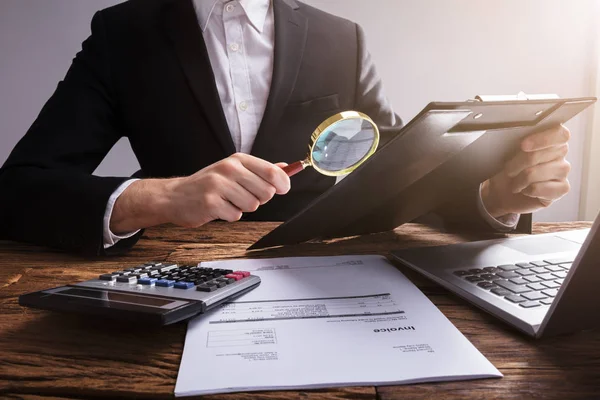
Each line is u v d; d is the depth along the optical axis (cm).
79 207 90
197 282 65
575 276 48
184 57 142
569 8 263
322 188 155
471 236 105
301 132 151
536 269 72
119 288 63
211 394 44
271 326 57
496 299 62
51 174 99
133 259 88
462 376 46
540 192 102
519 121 85
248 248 91
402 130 69
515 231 108
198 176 88
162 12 146
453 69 269
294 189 151
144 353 52
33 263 85
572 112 90
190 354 51
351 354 50
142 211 89
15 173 105
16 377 47
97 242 89
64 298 59
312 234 91
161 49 142
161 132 144
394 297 65
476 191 101
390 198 89
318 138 80
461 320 60
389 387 45
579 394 44
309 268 78
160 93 142
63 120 133
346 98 160
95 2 265
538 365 49
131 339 55
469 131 78
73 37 268
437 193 97
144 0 151
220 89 149
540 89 271
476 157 89
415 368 47
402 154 73
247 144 152
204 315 60
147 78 142
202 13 146
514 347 53
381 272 75
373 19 264
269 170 83
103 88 142
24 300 59
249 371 47
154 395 45
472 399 43
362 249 93
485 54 268
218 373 47
